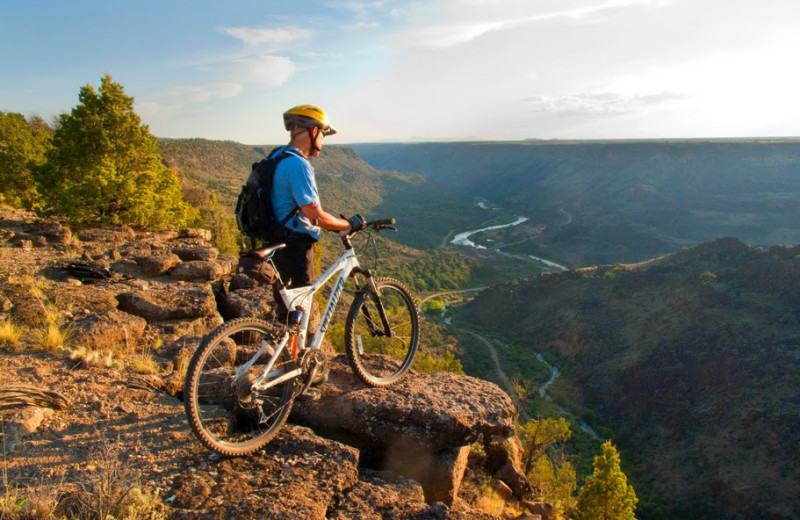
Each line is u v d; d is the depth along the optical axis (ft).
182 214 75.15
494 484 23.72
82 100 65.72
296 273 12.55
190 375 10.78
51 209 63.26
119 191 61.57
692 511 211.00
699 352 303.48
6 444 11.39
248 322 11.61
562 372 335.26
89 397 14.03
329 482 11.18
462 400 15.44
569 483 66.33
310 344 12.92
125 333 19.15
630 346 336.08
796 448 218.18
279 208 11.98
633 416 274.57
